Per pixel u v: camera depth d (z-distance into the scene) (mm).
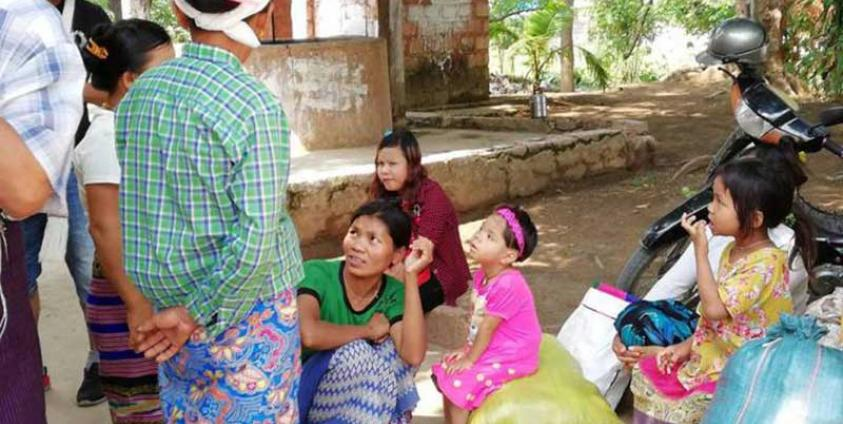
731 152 4078
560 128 9016
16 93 1925
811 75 10773
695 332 3260
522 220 3166
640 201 7262
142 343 2334
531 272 5711
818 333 2656
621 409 3770
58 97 1976
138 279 2342
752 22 3971
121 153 2303
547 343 3562
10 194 1888
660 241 3953
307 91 7793
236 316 2268
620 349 3432
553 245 6250
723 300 3041
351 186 6379
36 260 3529
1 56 1933
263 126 2162
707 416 2729
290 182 6105
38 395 2268
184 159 2201
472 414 3254
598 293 3814
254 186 2152
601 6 16812
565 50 13422
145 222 2293
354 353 2963
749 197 3016
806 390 2514
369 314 3125
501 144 7906
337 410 2990
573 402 3182
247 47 2312
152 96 2242
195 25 2252
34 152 1893
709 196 3885
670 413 3188
